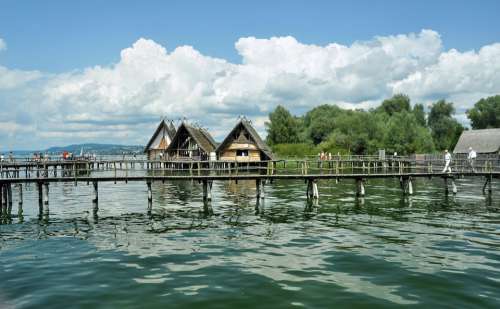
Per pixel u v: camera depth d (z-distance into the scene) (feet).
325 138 316.60
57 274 47.52
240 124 183.11
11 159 145.28
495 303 38.09
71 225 77.51
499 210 89.81
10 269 49.57
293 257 53.62
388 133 268.62
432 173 115.44
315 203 102.83
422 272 47.03
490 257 52.90
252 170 176.55
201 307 37.76
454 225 73.61
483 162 179.73
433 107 362.53
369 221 78.23
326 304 38.11
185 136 193.88
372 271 47.57
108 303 38.88
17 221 82.33
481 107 356.18
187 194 130.41
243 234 68.08
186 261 52.29
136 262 52.03
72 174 159.22
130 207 99.96
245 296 40.24
